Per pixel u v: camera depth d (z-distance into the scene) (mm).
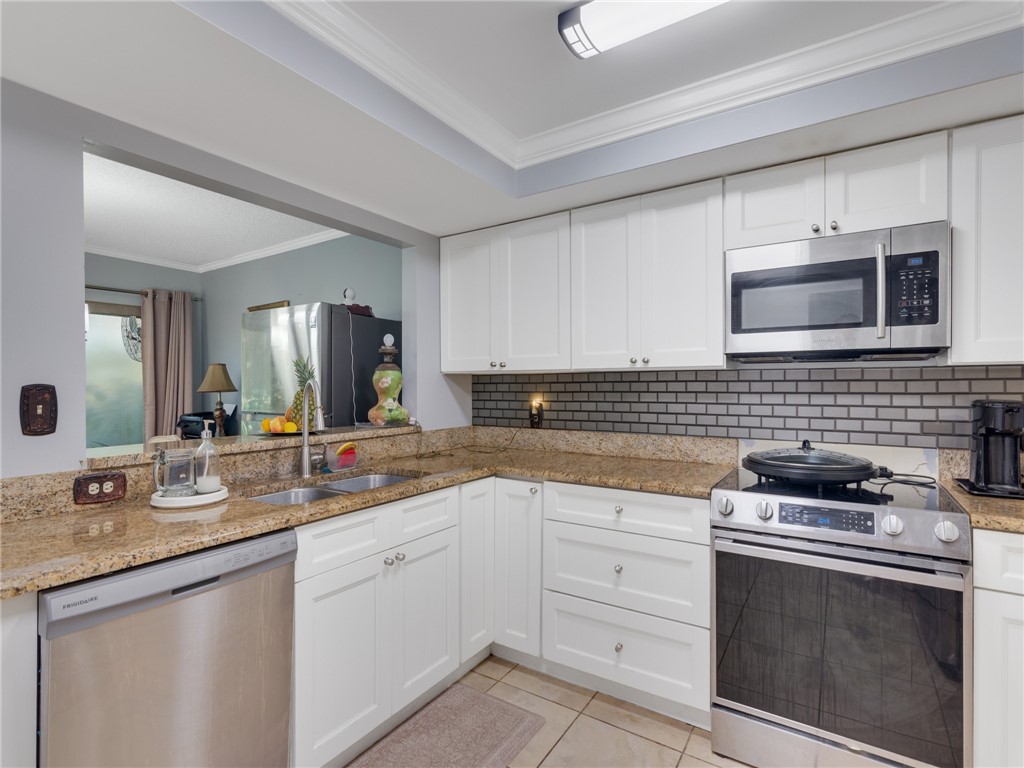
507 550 2324
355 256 3924
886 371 2051
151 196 3338
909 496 1673
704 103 1830
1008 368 1852
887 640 1518
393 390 2730
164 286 5066
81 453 1521
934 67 1488
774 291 1942
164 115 1562
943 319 1672
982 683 1423
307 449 2156
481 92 1848
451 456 2750
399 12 1435
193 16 1131
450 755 1758
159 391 4953
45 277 1433
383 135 1697
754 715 1719
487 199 2326
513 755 1759
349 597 1683
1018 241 1605
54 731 1062
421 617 1972
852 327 1803
